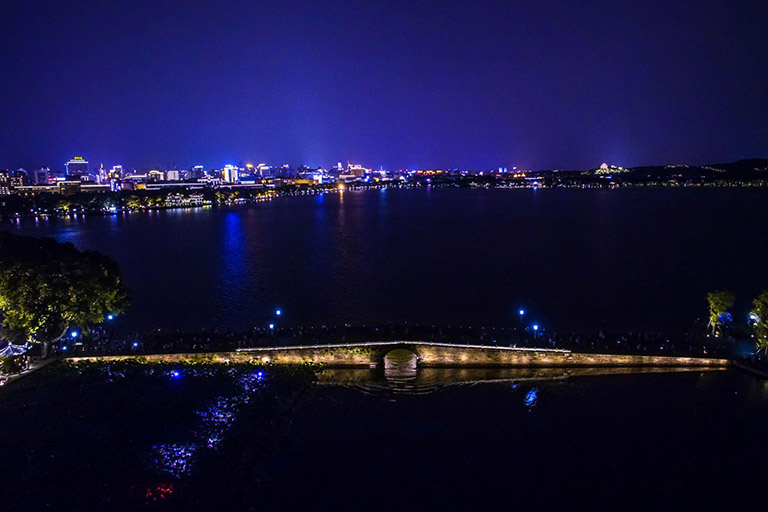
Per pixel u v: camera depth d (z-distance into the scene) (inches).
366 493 1620.3
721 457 1803.6
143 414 1893.5
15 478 1520.7
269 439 1893.5
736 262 5285.4
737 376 2405.3
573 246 6456.7
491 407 2161.7
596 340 2711.6
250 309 3777.1
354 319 3499.0
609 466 1760.6
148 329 3294.8
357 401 2214.6
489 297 4025.6
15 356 2282.2
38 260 2400.3
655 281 4488.2
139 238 7854.3
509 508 1562.5
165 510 1470.2
